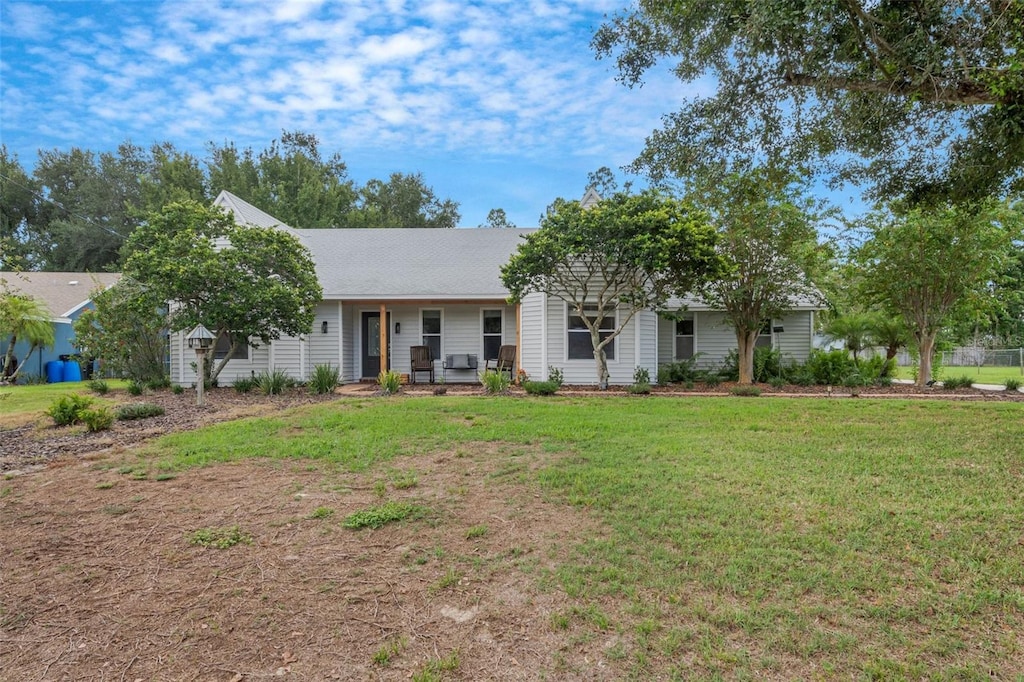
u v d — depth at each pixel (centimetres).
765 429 721
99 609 292
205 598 301
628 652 252
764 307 1372
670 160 768
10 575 326
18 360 1834
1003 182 725
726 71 659
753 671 238
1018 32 479
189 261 1132
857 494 449
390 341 1589
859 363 1559
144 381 1303
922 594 298
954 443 630
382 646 259
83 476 518
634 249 1071
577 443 634
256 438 665
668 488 465
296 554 352
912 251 1305
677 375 1439
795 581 312
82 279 2334
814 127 715
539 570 328
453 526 395
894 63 546
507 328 1566
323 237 1805
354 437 666
